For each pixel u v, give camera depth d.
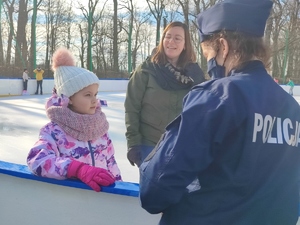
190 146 0.98
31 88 16.12
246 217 1.02
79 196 1.61
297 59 29.16
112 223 1.58
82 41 28.81
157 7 30.22
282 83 26.66
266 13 1.10
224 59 1.13
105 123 1.89
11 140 5.42
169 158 1.00
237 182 1.00
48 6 26.66
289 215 1.10
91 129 1.79
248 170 1.00
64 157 1.71
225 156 1.01
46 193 1.67
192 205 1.07
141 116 2.52
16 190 1.73
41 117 8.10
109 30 29.31
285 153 1.07
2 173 1.75
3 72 19.84
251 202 1.02
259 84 1.06
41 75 16.06
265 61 1.12
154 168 1.02
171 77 2.42
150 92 2.45
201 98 1.03
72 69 1.81
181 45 2.41
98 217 1.60
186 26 2.46
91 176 1.52
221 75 1.14
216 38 1.13
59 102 1.78
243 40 1.08
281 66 29.16
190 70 2.44
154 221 1.52
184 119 1.00
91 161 1.82
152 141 2.49
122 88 20.17
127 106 2.52
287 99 1.11
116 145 5.12
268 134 1.03
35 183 1.68
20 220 1.75
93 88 1.83
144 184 1.05
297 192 1.14
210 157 1.00
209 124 0.98
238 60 1.09
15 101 12.06
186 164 0.98
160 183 1.00
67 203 1.64
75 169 1.55
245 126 0.99
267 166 1.05
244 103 1.00
